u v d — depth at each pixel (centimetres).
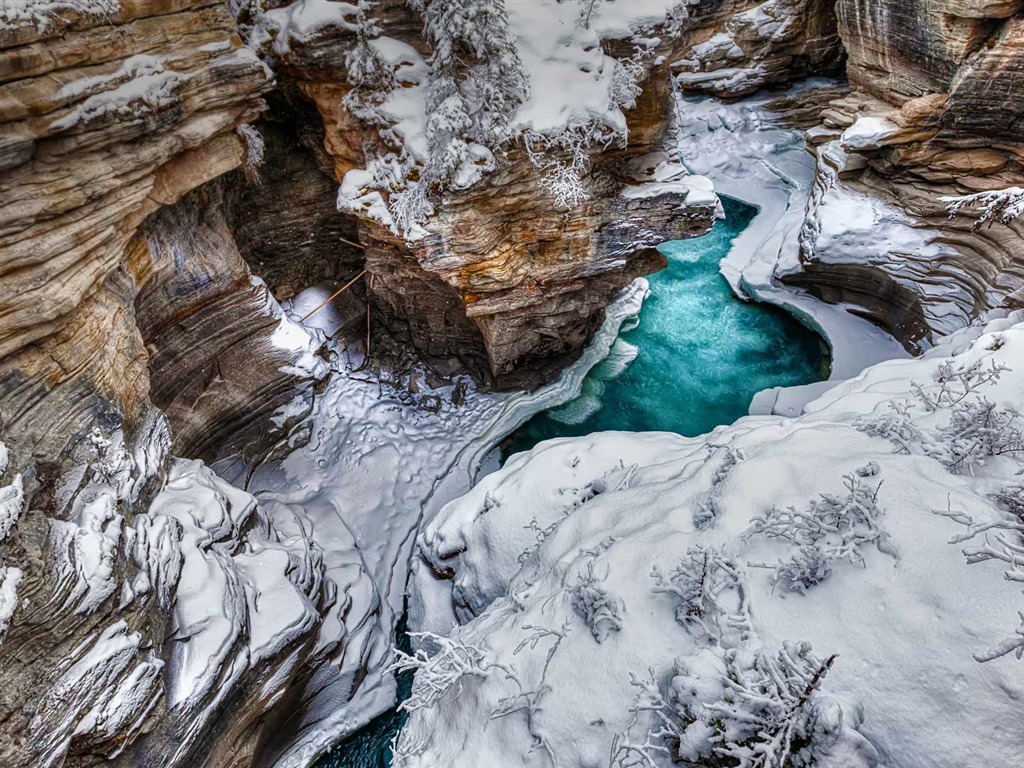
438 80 1002
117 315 834
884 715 547
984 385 878
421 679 755
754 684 559
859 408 966
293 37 1028
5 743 540
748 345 1750
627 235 1286
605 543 809
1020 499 638
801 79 2586
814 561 637
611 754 625
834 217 1714
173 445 1055
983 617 554
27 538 596
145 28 793
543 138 1020
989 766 505
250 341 1206
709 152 2523
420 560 1183
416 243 1116
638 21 1038
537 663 723
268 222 1359
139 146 803
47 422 699
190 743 714
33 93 647
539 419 1538
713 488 809
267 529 1066
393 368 1493
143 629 695
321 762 988
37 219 679
